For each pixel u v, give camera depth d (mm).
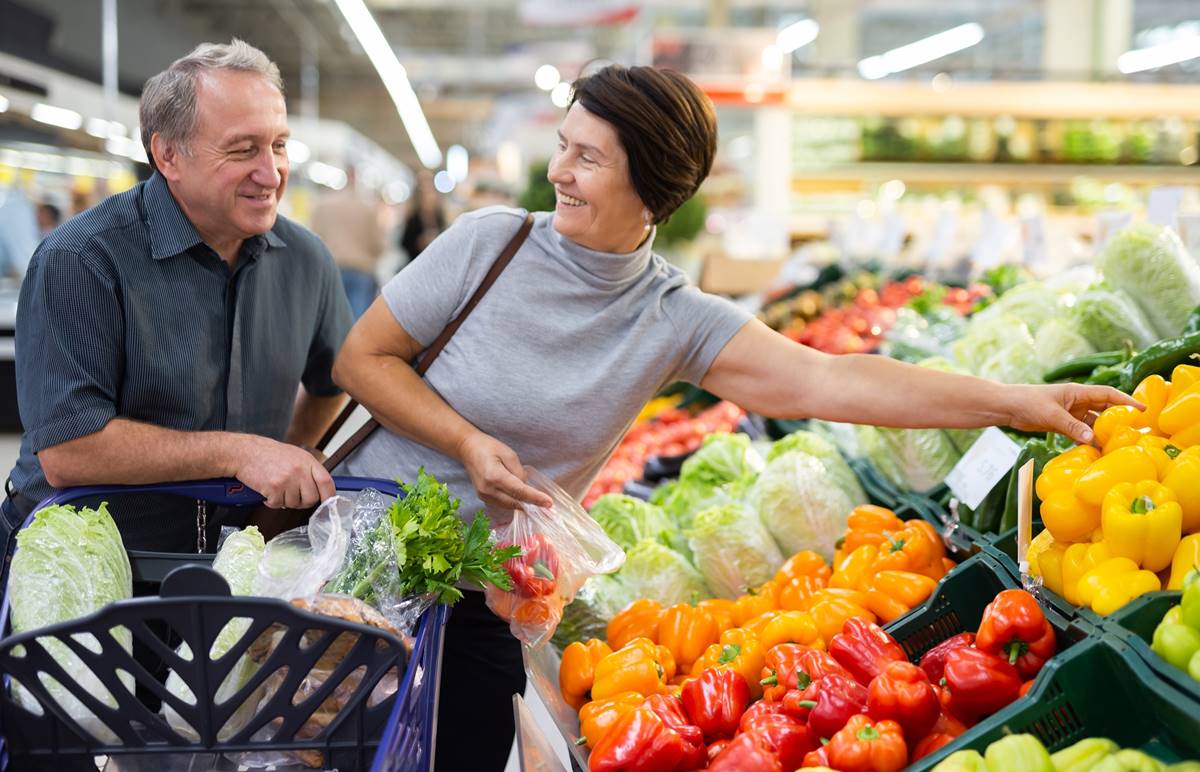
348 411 2678
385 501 2025
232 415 2512
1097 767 1447
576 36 23812
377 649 1491
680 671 2344
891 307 5797
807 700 1815
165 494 2293
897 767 1608
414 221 13516
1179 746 1545
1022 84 10070
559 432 2328
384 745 1385
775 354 2385
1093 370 2689
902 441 2992
